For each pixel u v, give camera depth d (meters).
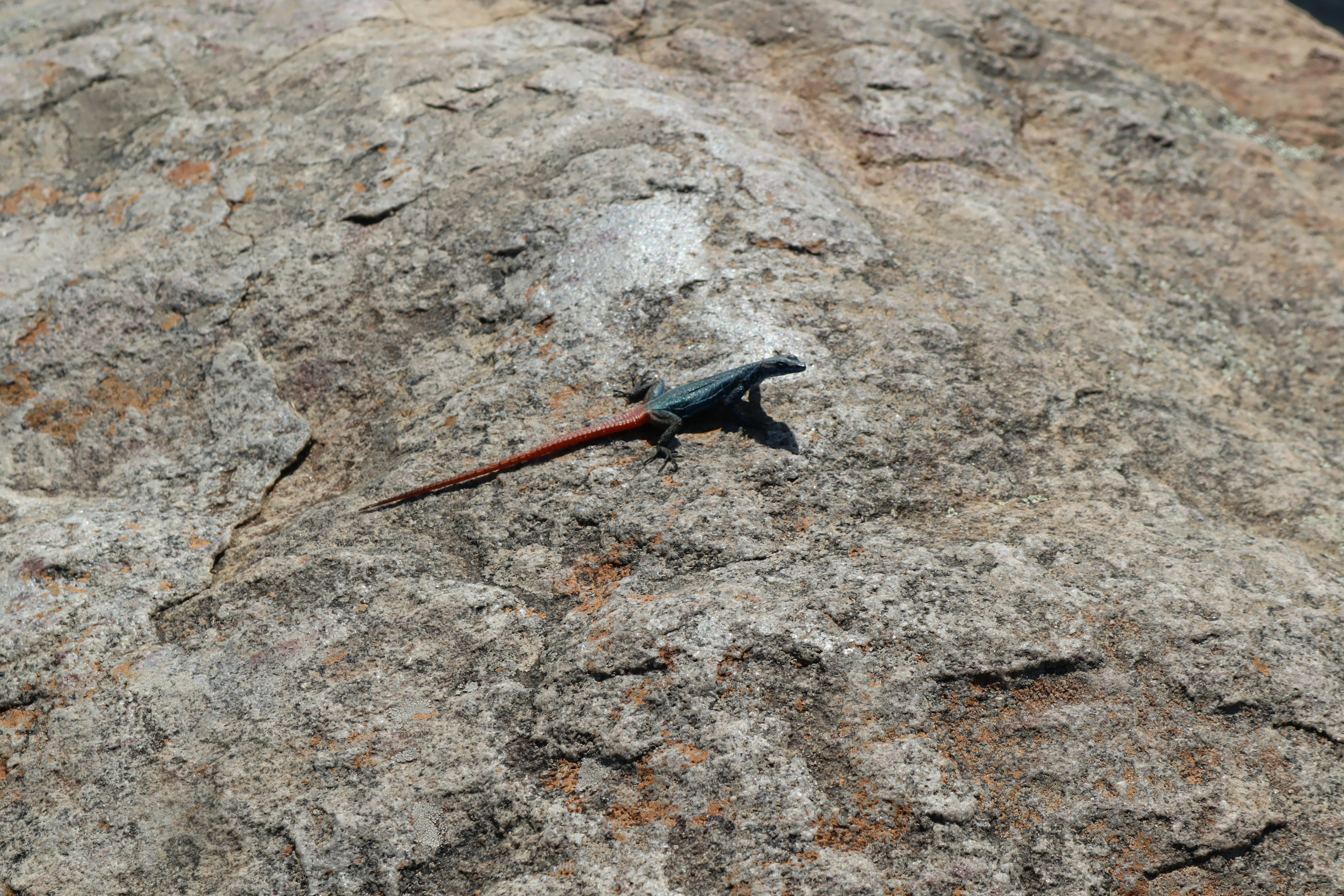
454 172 9.67
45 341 8.91
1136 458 7.67
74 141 11.08
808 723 5.45
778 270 8.32
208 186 10.13
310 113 10.82
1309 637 5.95
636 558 6.48
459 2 13.09
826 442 7.14
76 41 12.24
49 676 6.33
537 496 6.93
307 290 8.94
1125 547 6.58
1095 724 5.47
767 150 9.82
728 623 5.82
